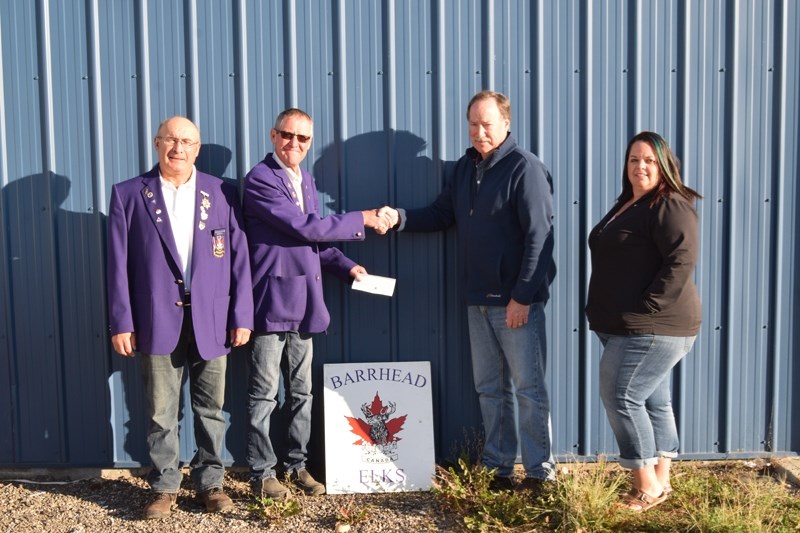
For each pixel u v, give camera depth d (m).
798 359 3.94
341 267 3.69
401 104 3.79
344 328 3.90
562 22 3.77
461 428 3.94
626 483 3.64
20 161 3.79
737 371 3.95
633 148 3.12
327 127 3.79
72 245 3.83
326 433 3.75
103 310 3.84
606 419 3.94
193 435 3.89
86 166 3.79
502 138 3.48
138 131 3.77
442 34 3.76
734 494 3.43
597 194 3.84
